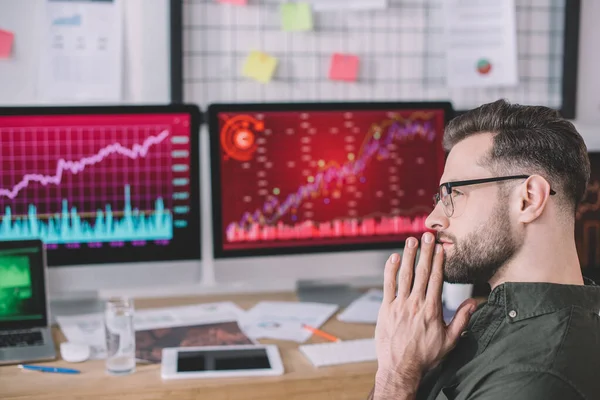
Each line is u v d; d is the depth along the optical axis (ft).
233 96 6.35
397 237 5.97
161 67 6.26
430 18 6.60
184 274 5.72
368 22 6.49
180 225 5.65
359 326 5.32
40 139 5.39
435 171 5.98
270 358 4.55
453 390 3.17
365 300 5.93
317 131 5.76
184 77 6.26
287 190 5.76
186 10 6.19
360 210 5.89
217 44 6.28
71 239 5.50
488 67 6.70
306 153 5.76
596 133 6.88
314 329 5.21
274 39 6.37
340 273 5.93
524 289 3.16
